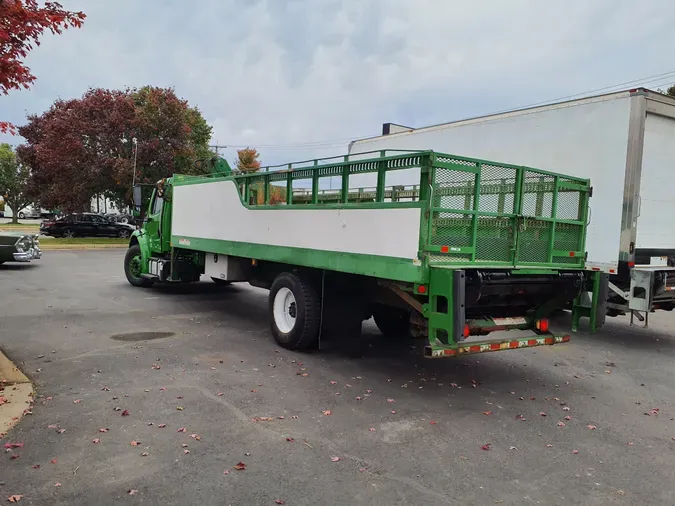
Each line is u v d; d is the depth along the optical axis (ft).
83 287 40.75
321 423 14.87
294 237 22.35
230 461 12.30
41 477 11.25
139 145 88.33
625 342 27.27
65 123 90.89
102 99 91.25
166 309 32.45
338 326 22.76
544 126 28.25
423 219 16.07
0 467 11.64
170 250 36.47
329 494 10.95
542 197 19.29
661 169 25.67
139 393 16.79
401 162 17.24
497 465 12.60
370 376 19.70
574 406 17.12
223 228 28.50
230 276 29.40
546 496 11.19
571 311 20.39
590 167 26.20
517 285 18.35
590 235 26.30
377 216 17.88
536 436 14.49
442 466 12.44
